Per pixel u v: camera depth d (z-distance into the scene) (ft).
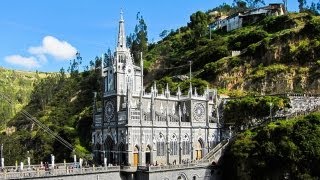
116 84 344.49
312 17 552.82
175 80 539.70
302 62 460.14
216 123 404.77
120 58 354.95
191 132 377.50
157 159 347.56
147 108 357.82
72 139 538.06
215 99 418.10
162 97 372.99
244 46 564.30
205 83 475.31
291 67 462.60
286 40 488.44
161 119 357.00
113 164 338.75
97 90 645.10
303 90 439.63
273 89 456.86
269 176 318.24
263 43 500.33
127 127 327.06
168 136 357.82
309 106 394.32
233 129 404.36
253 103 395.34
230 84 496.23
